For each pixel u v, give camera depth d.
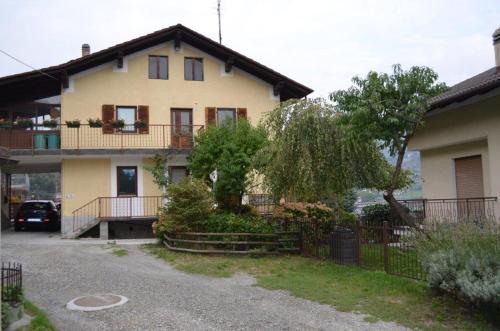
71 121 18.05
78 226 18.59
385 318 6.76
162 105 19.89
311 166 11.15
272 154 11.83
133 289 8.80
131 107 19.62
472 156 13.37
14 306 6.48
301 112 11.69
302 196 12.51
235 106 20.73
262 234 12.68
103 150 18.42
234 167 13.77
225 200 15.04
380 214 16.16
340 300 7.72
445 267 6.98
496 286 6.00
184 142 19.48
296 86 21.25
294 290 8.50
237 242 12.61
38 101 19.80
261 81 21.22
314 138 11.41
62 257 12.55
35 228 21.05
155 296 8.23
